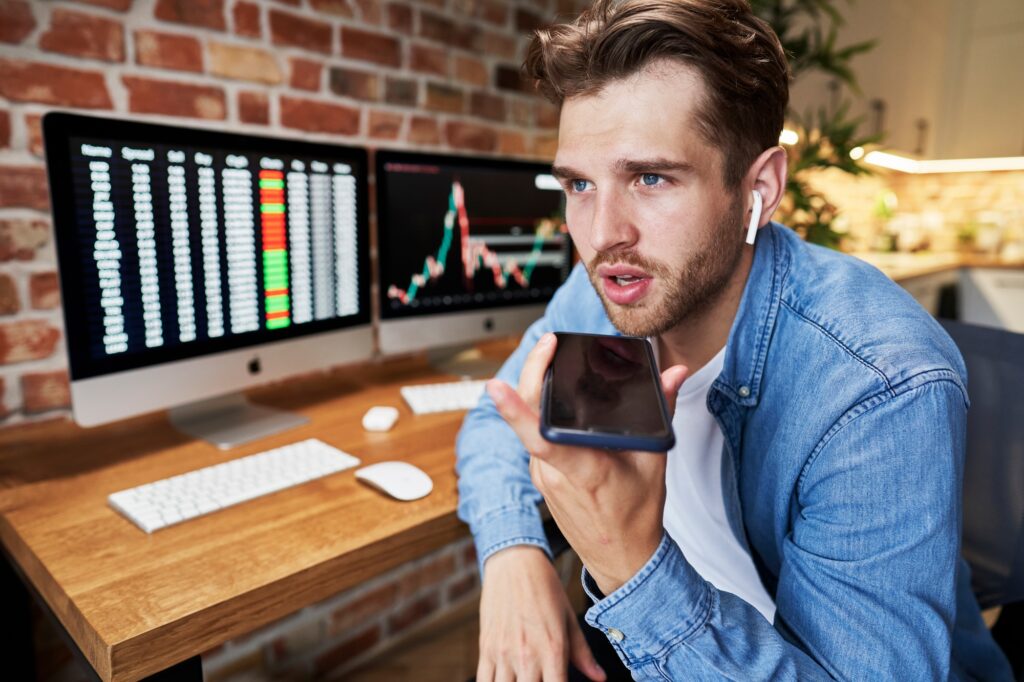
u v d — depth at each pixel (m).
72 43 1.09
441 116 1.65
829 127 1.86
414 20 1.56
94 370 0.91
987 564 0.86
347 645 1.61
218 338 1.06
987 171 3.94
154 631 0.60
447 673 1.61
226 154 1.03
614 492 0.45
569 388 0.44
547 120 1.92
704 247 0.60
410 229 1.35
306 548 0.74
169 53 1.20
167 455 1.00
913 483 0.55
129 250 0.93
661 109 0.56
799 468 0.65
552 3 1.89
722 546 0.87
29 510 0.82
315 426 1.14
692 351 0.75
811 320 0.66
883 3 2.90
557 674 0.62
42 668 1.16
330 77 1.43
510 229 1.51
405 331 1.38
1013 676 0.80
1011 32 3.44
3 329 1.09
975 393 0.90
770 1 1.85
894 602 0.54
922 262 3.38
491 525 0.76
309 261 1.19
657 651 0.53
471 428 0.94
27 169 1.08
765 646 0.54
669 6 0.55
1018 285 3.40
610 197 0.59
